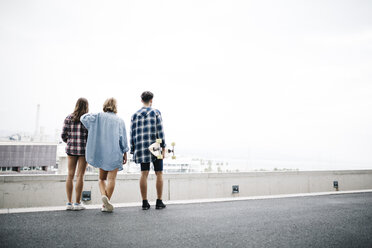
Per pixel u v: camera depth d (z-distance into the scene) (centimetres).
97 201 433
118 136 353
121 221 289
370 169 709
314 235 247
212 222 293
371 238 239
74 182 423
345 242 227
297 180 614
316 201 469
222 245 214
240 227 273
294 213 353
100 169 352
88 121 341
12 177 385
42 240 217
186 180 500
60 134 357
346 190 668
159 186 376
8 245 202
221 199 480
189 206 402
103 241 218
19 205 386
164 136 380
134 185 461
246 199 487
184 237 234
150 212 345
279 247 211
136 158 369
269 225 284
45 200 403
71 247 201
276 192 586
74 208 351
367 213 359
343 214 350
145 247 205
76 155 354
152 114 376
